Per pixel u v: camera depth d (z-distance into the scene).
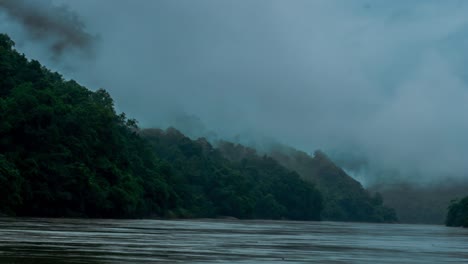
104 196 104.81
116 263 20.06
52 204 95.75
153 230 54.03
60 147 98.44
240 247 31.67
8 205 84.56
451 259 27.50
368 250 33.03
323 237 52.16
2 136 91.88
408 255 29.67
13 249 23.73
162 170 169.75
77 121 104.88
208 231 57.44
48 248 25.06
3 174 81.44
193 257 23.67
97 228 51.53
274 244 36.22
